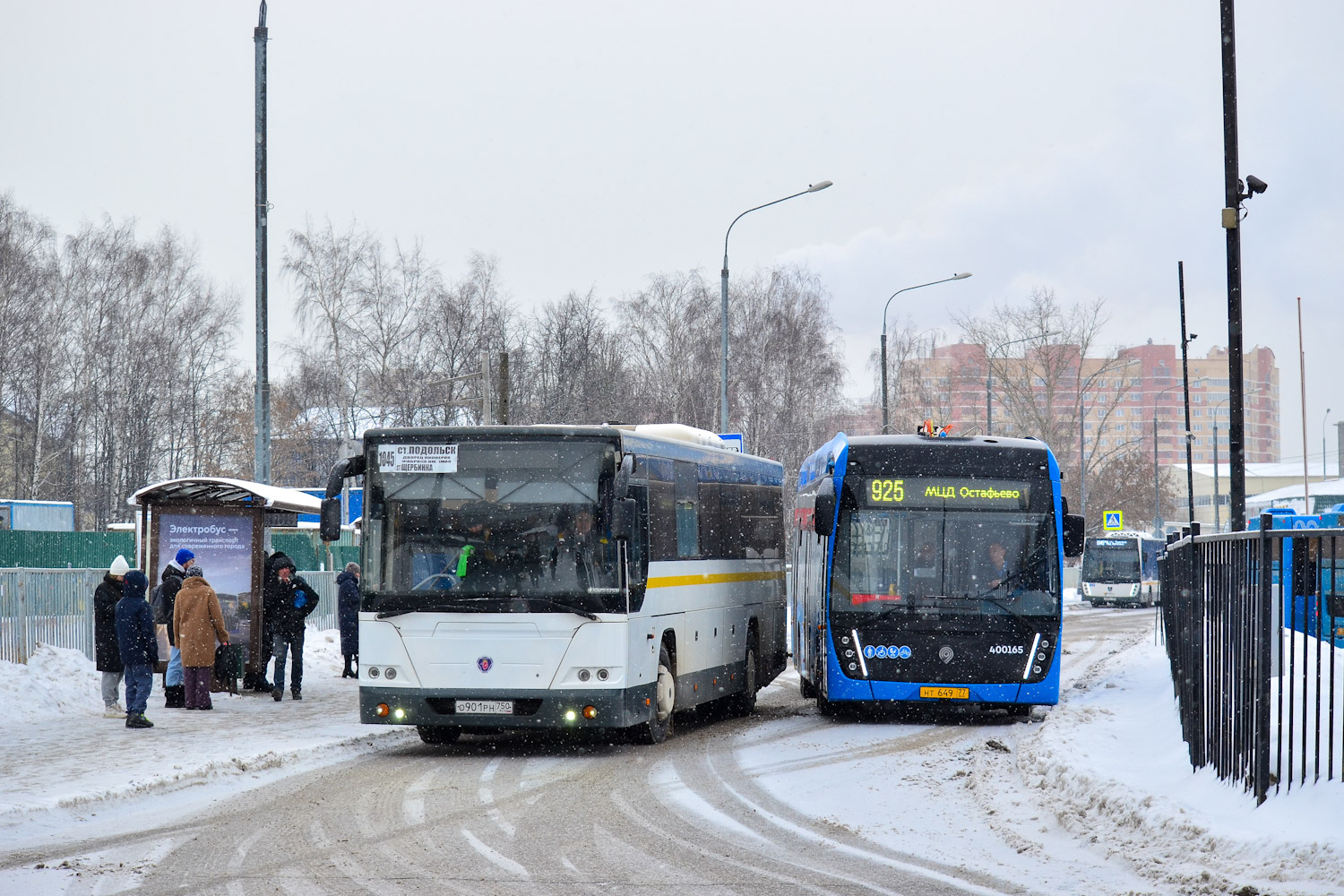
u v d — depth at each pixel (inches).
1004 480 709.3
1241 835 320.8
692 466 689.6
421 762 560.1
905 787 482.3
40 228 2273.6
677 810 435.5
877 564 705.6
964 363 3112.7
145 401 2412.6
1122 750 498.9
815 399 2406.5
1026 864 344.8
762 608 828.0
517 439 583.8
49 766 504.7
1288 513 797.9
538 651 569.0
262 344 923.4
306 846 373.1
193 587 732.7
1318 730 336.2
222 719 686.5
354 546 1819.6
